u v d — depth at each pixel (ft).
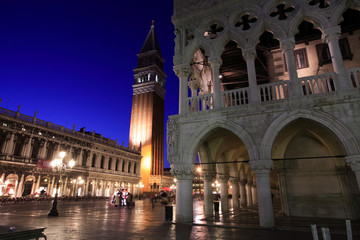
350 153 31.14
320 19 37.76
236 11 44.62
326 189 45.98
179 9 49.90
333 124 32.89
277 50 54.44
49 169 139.85
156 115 316.60
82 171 163.63
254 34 41.86
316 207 46.03
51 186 141.38
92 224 41.24
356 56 46.68
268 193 34.58
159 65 352.08
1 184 116.57
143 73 331.36
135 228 36.40
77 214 60.18
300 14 39.06
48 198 119.44
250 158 36.45
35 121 137.90
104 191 185.26
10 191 122.21
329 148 45.80
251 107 38.24
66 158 153.89
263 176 35.12
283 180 49.42
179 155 41.42
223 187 59.93
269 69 54.65
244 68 63.57
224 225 36.76
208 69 63.52
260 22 41.57
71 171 154.10
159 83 343.05
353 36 47.91
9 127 123.95
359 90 32.65
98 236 30.09
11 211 67.36
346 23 47.55
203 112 41.70
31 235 20.53
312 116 34.19
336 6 37.24
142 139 298.15
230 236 29.53
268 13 42.14
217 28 48.11
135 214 60.70
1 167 116.98
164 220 46.80
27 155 131.54
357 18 46.03
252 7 43.52
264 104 37.55
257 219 44.42
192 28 48.24
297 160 49.24
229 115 39.50
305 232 31.60
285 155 50.14
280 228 33.78
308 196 47.09
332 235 29.53
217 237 29.09
